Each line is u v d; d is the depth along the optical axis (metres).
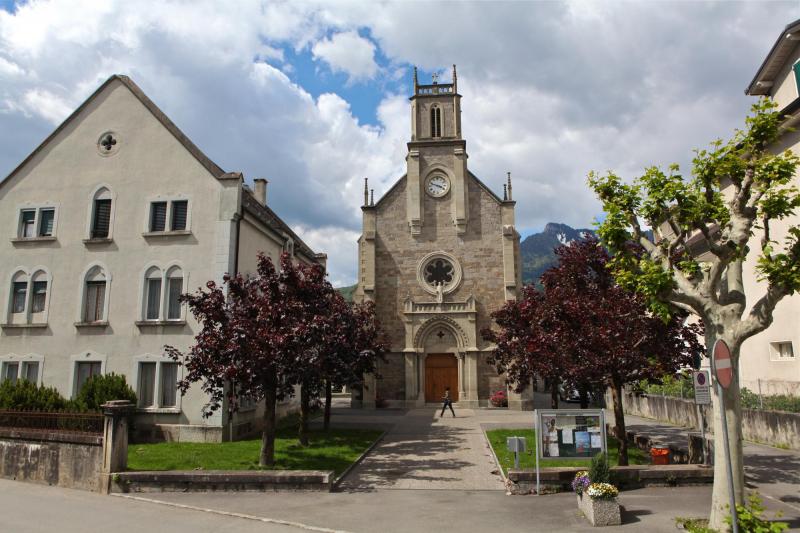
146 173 23.89
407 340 38.12
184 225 23.42
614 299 15.78
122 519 11.51
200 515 11.78
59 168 24.59
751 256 22.23
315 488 13.79
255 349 15.30
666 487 13.37
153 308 22.98
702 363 25.56
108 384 20.44
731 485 8.62
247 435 23.30
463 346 37.72
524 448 14.30
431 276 39.25
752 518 8.84
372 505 12.49
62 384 22.78
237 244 23.34
